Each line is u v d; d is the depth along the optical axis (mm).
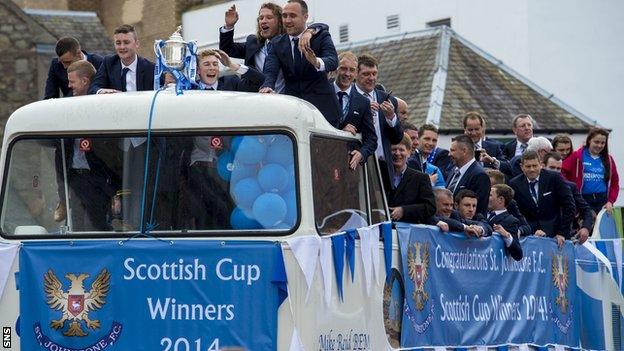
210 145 14008
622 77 49906
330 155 14516
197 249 13750
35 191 14305
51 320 14008
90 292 13953
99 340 13906
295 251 13586
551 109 43312
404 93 42969
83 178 14219
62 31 44469
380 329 15141
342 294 14211
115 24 48562
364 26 52719
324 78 15609
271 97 13984
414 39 45594
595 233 21891
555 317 20125
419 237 16328
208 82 15578
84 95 15727
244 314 13617
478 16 50500
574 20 49812
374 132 15766
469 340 17484
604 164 23625
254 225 13789
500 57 50188
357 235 14602
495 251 18359
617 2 50000
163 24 45938
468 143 19016
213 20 45312
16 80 43281
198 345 13703
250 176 13867
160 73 14891
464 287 17453
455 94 42281
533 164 20797
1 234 14250
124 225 14070
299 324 13547
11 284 14164
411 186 17109
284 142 13852
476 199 18469
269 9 16750
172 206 14008
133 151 14156
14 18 43156
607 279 21750
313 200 13867
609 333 21750
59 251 14039
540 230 20391
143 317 13820
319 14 54094
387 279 15391
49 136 14328
